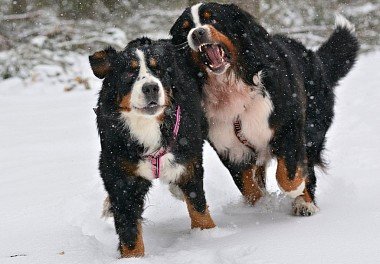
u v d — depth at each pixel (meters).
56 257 6.00
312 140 8.31
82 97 19.12
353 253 5.11
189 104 6.79
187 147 6.65
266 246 5.58
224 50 7.25
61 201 8.28
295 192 7.42
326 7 25.53
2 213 7.88
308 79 8.24
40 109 17.34
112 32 24.67
